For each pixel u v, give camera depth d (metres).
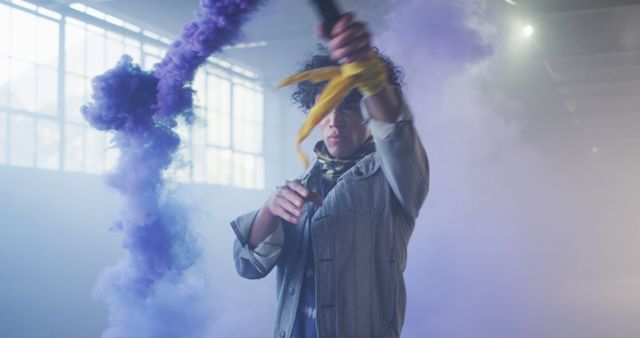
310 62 2.20
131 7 14.51
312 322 1.92
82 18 13.80
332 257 1.89
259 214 1.95
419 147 1.77
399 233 1.94
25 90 12.66
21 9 12.68
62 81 13.34
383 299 1.90
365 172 1.95
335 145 2.00
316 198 1.81
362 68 1.43
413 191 1.83
